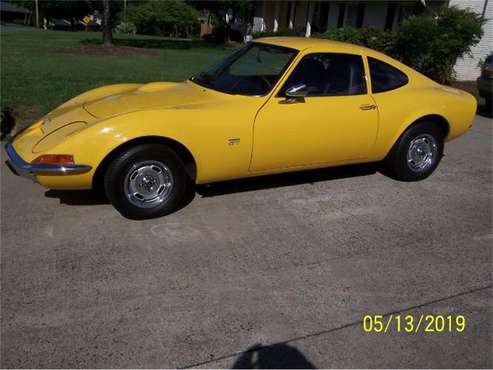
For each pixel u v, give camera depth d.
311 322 3.00
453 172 6.12
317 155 4.77
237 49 5.30
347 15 23.83
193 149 4.09
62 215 4.27
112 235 3.94
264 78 4.57
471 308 3.23
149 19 44.09
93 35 33.59
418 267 3.71
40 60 14.47
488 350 2.85
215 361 2.63
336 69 4.80
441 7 14.61
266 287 3.33
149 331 2.84
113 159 3.93
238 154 4.31
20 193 4.72
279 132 4.42
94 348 2.69
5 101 8.11
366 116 4.86
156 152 4.00
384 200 5.01
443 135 5.58
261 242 3.96
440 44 13.35
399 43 14.22
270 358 2.68
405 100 5.13
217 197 4.82
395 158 5.37
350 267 3.65
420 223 4.50
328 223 4.39
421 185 5.54
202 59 17.89
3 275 3.33
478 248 4.06
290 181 5.40
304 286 3.37
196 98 4.46
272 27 32.59
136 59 16.53
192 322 2.94
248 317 3.01
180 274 3.44
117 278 3.35
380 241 4.10
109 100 4.50
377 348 2.80
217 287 3.31
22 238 3.84
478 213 4.80
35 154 3.83
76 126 3.99
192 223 4.23
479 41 14.12
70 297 3.12
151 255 3.67
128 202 4.06
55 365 2.56
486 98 10.37
